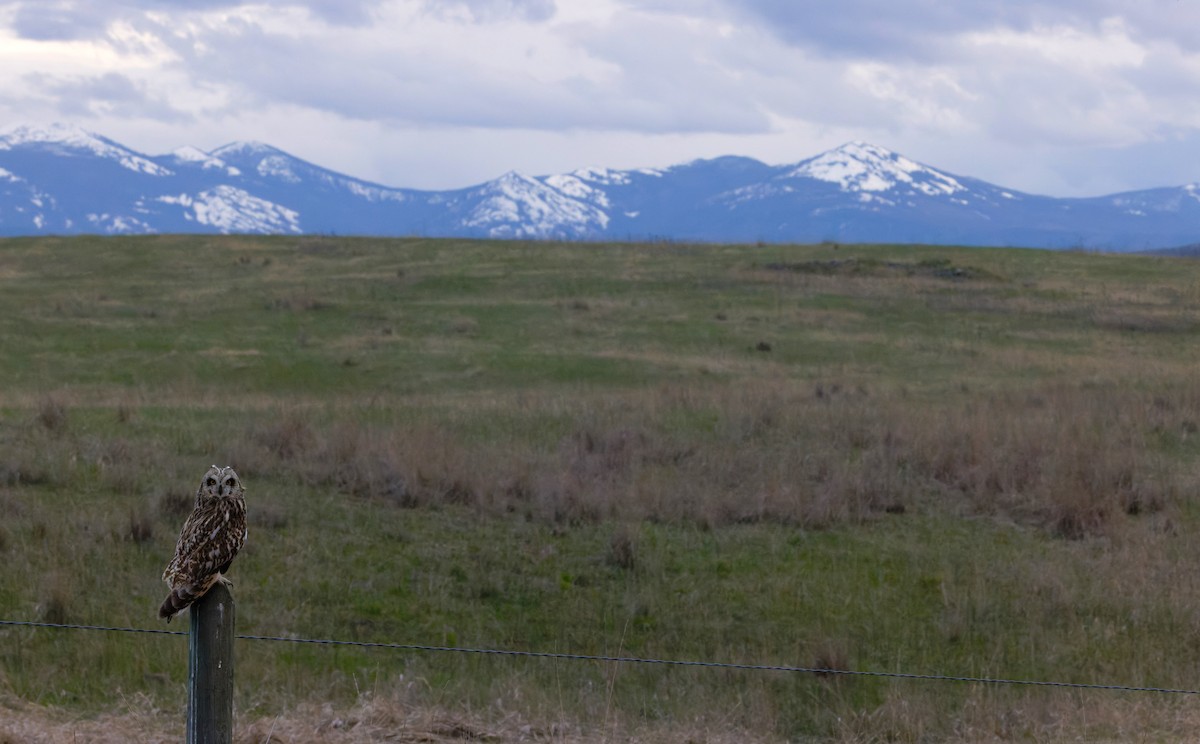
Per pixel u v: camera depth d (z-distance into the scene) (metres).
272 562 16.38
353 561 16.72
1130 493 21.16
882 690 13.41
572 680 13.35
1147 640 15.05
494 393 32.06
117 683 11.79
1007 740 11.31
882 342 39.81
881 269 52.47
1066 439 23.58
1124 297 47.59
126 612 13.98
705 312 43.81
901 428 24.86
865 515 20.02
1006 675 14.06
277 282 48.50
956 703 12.98
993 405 28.69
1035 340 40.62
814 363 36.94
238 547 6.59
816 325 42.19
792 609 16.17
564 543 18.08
